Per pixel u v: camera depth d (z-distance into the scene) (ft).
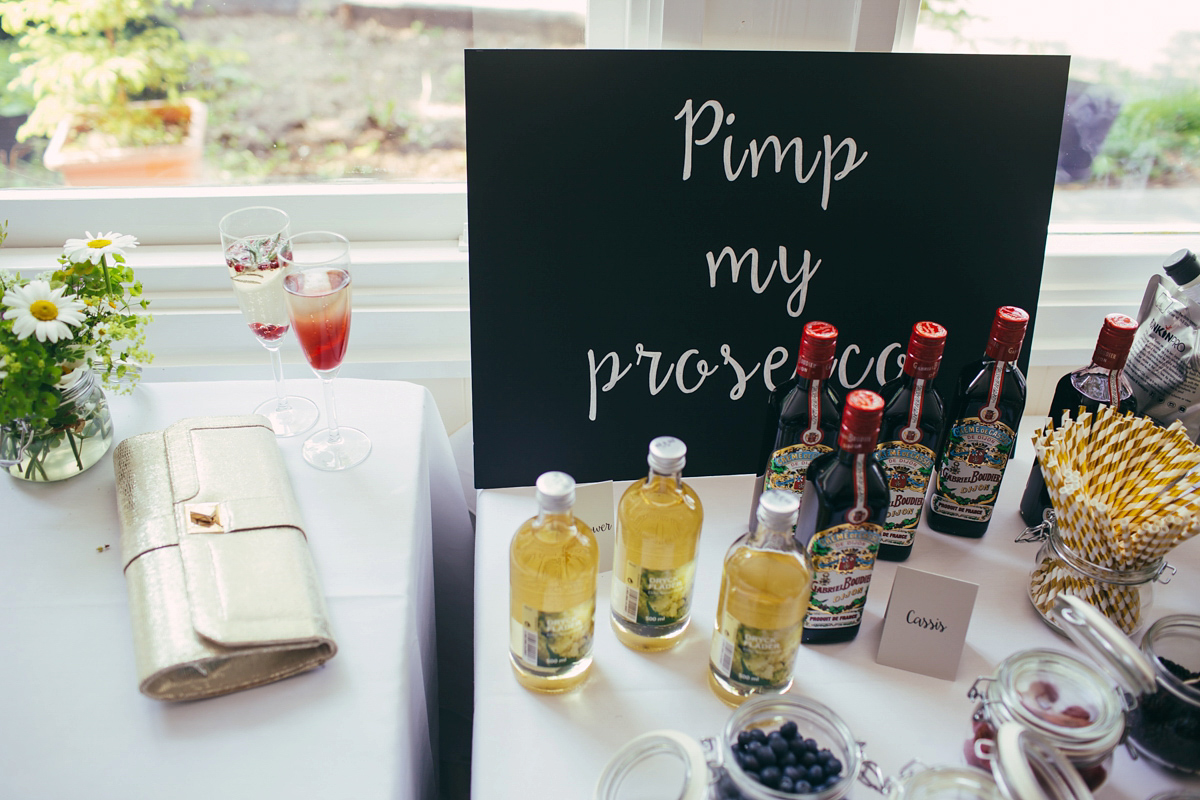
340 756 2.44
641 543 2.72
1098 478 2.98
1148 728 2.52
